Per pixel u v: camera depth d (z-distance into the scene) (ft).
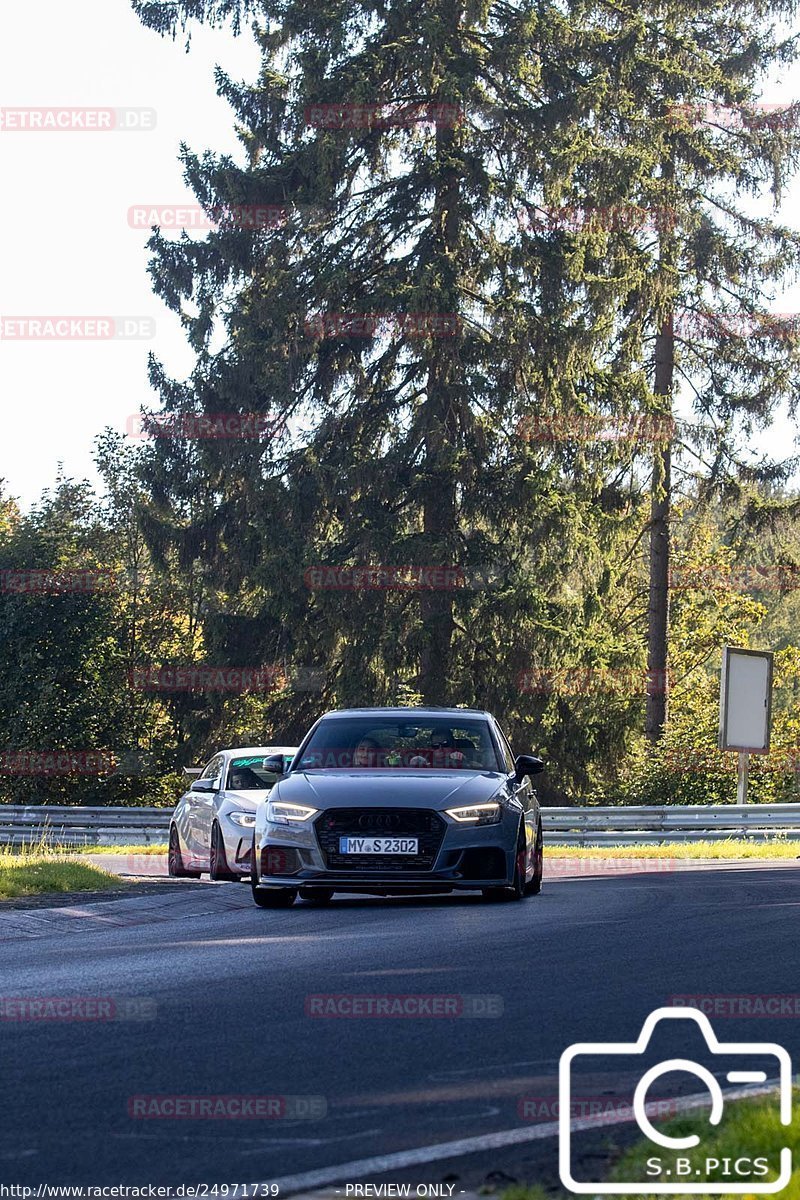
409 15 288.30
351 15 299.17
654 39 313.53
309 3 299.79
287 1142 37.63
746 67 313.73
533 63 294.66
